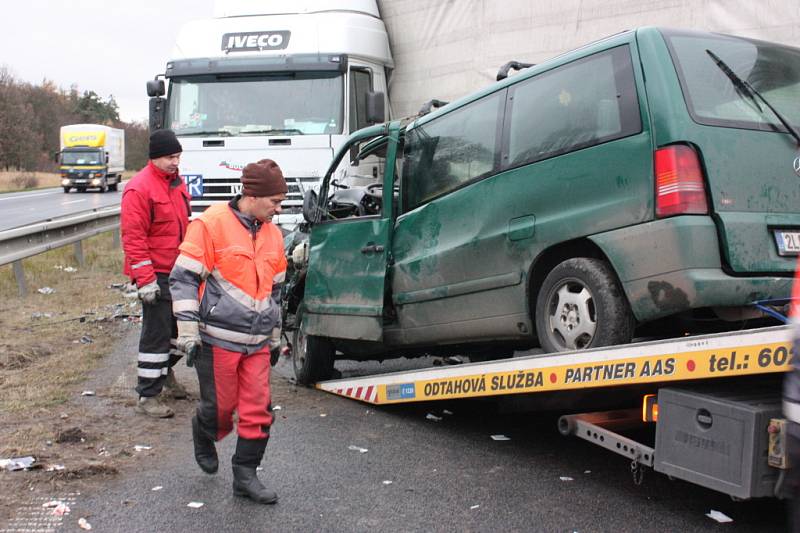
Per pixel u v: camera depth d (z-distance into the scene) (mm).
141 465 5172
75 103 111875
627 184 4586
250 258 4602
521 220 5258
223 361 4594
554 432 6004
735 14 6574
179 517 4332
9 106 73812
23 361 7965
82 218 15047
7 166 73312
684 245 4320
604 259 4852
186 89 11469
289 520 4297
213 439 4812
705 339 3893
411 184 6488
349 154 7602
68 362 7918
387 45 11406
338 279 7023
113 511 4406
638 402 4789
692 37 4762
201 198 11281
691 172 4371
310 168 11016
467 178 5844
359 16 11188
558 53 8195
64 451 5371
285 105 11148
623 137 4645
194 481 4898
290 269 8820
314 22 11203
